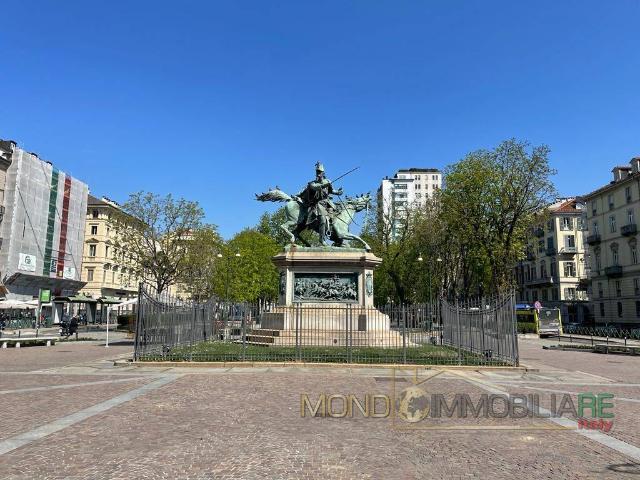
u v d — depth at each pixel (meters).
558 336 46.28
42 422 9.08
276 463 6.86
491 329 20.64
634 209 61.62
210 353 19.38
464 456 7.29
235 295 59.44
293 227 26.02
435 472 6.57
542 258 86.44
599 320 68.25
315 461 6.96
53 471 6.41
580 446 7.89
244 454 7.25
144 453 7.24
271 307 24.66
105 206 80.00
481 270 54.19
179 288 58.78
